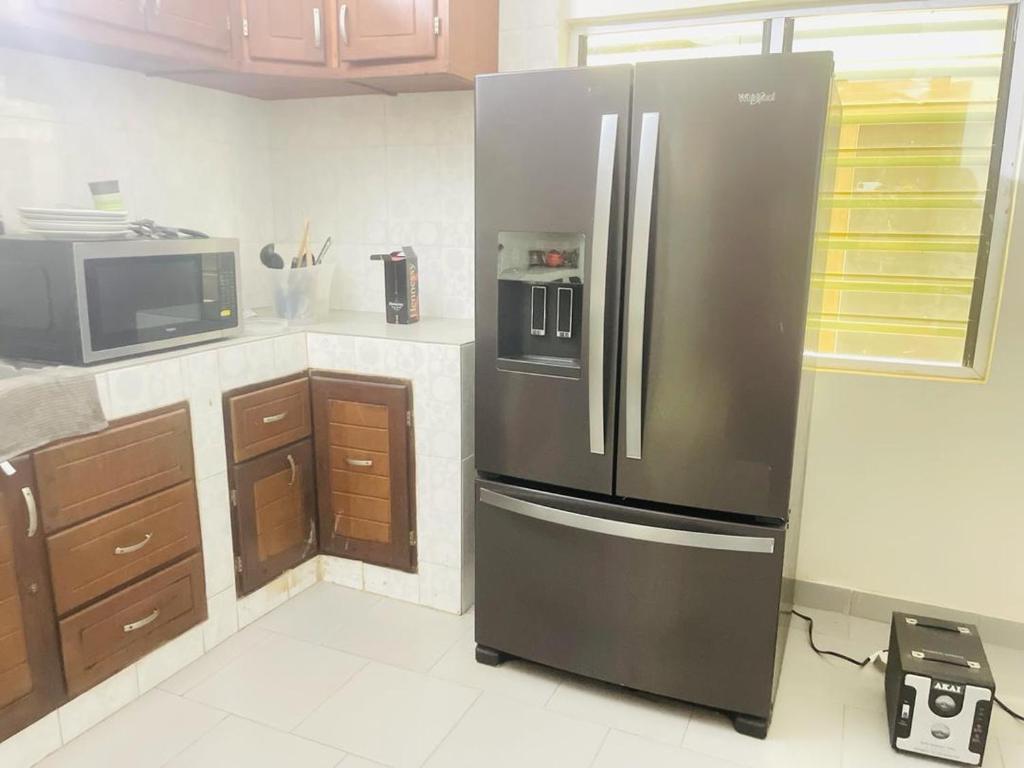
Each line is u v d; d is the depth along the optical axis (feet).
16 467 5.32
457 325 8.46
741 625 6.08
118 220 6.36
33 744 5.71
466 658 7.24
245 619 7.63
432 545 7.91
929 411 7.41
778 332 5.57
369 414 7.85
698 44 7.91
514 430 6.58
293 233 9.78
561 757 5.95
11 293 6.10
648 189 5.57
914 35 7.07
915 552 7.75
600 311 5.90
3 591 5.34
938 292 7.38
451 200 8.86
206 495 7.01
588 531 6.40
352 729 6.23
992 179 7.03
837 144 6.57
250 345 7.30
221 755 5.91
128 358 6.31
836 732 6.29
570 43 8.26
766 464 5.80
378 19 7.41
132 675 6.48
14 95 6.68
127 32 6.43
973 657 6.01
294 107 9.43
